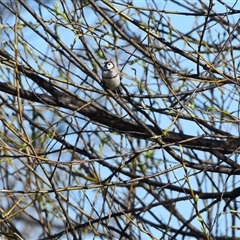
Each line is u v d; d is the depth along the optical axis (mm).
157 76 11945
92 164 12211
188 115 10375
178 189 11508
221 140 11336
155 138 10297
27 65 10883
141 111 10773
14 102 13039
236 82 10359
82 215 12734
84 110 11273
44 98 11172
